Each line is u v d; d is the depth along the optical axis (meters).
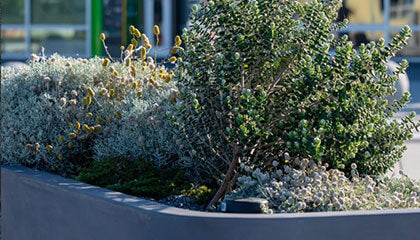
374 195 4.79
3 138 6.20
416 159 9.32
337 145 4.84
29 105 6.30
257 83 5.09
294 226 4.00
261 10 4.95
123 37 20.62
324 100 4.81
